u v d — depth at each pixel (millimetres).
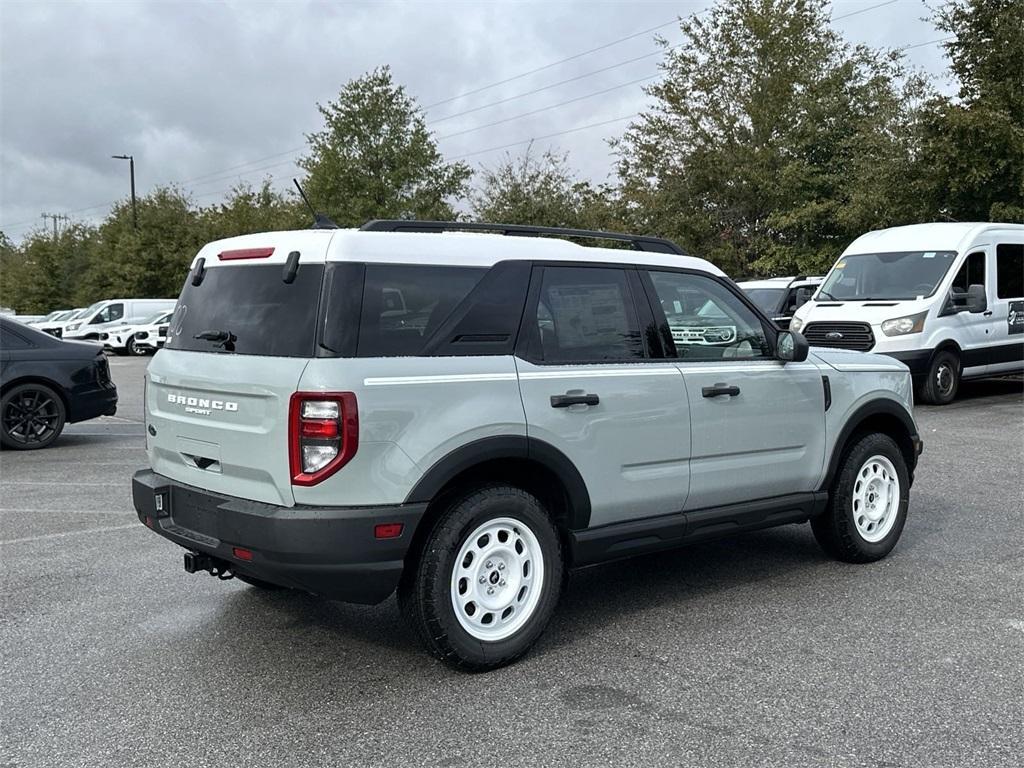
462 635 4098
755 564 5914
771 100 29578
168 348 4656
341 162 33594
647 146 31219
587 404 4445
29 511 7617
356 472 3791
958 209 19078
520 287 4375
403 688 4059
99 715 3820
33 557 6207
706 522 5008
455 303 4172
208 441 4219
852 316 13391
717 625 4789
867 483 5832
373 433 3814
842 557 5809
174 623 4922
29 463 10039
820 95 29172
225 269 4418
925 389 13195
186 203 48656
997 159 17781
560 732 3607
